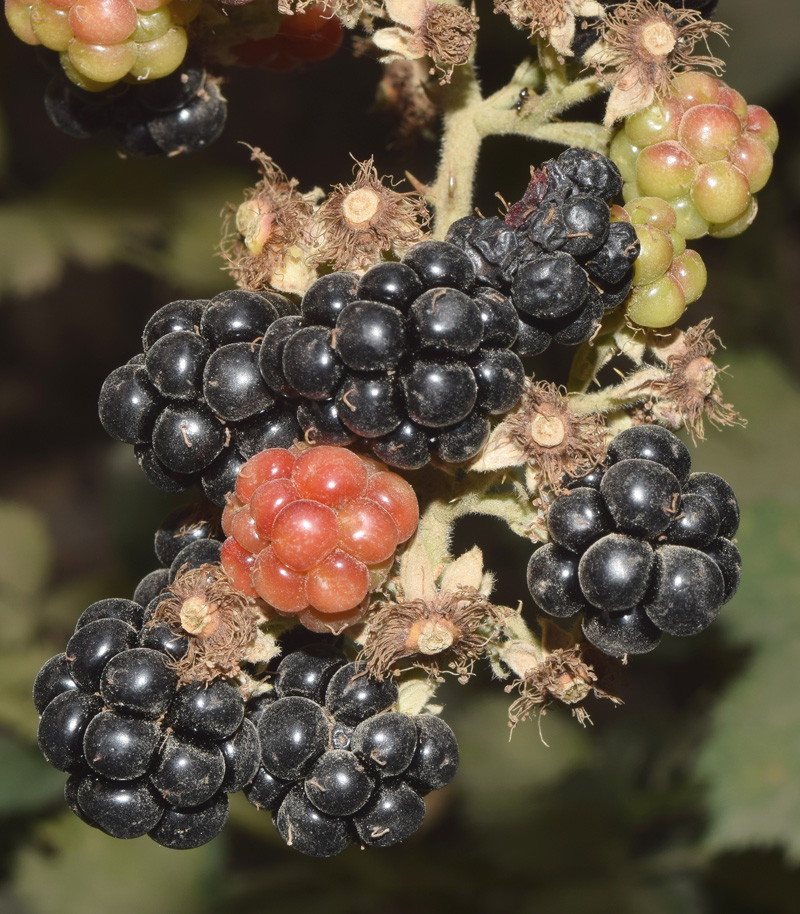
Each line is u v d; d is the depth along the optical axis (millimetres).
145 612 223
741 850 301
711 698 332
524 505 227
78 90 243
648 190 230
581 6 229
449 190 236
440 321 212
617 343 232
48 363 470
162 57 234
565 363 387
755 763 290
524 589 377
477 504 227
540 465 223
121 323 469
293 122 412
